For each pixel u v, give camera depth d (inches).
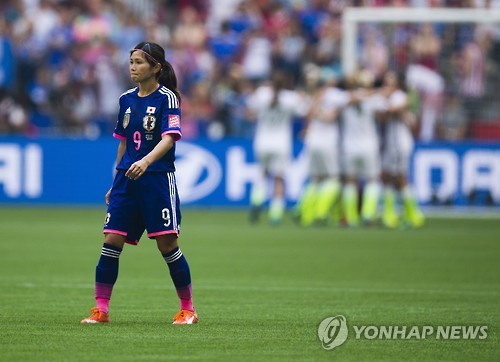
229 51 3681.1
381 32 3302.2
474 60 3302.2
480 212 3142.2
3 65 3383.4
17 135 3312.0
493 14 3125.0
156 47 1073.5
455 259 1919.3
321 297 1381.6
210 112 3385.8
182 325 1095.6
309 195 2743.6
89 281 1534.2
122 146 1099.9
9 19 3740.2
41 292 1398.9
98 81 3457.2
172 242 1087.0
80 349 931.3
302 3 3811.5
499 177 3132.4
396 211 3152.1
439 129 3284.9
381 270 1736.0
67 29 3646.7
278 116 2723.9
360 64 3307.1
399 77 2664.9
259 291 1443.2
